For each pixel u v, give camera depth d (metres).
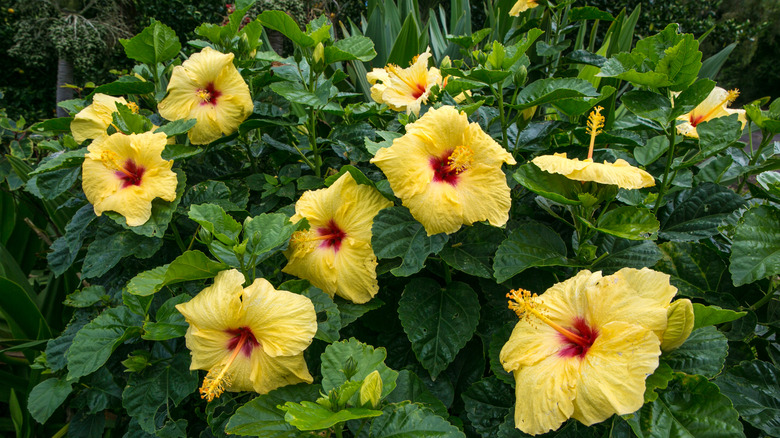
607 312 0.44
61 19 2.83
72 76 2.94
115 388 0.67
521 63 0.72
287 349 0.48
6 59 3.09
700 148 0.60
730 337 0.55
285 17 0.65
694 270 0.58
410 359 0.63
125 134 0.67
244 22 2.35
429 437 0.43
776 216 0.52
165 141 0.63
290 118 0.75
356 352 0.47
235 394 0.58
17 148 1.24
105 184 0.62
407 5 1.62
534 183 0.54
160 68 0.84
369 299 0.58
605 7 2.32
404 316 0.59
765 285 0.62
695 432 0.42
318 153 0.76
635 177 0.50
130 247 0.64
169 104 0.71
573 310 0.47
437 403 0.55
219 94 0.70
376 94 0.82
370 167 0.75
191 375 0.59
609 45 1.30
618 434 0.45
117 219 0.62
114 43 3.02
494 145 0.55
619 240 0.56
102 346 0.58
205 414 0.63
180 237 0.71
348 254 0.59
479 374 0.60
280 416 0.47
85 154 0.63
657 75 0.52
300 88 0.69
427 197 0.53
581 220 0.52
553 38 0.97
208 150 0.81
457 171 0.55
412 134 0.54
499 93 0.65
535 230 0.56
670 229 0.61
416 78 0.76
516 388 0.46
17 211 1.14
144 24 3.10
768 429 0.49
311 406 0.40
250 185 0.75
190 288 0.63
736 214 0.63
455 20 1.63
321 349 0.59
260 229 0.54
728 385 0.52
